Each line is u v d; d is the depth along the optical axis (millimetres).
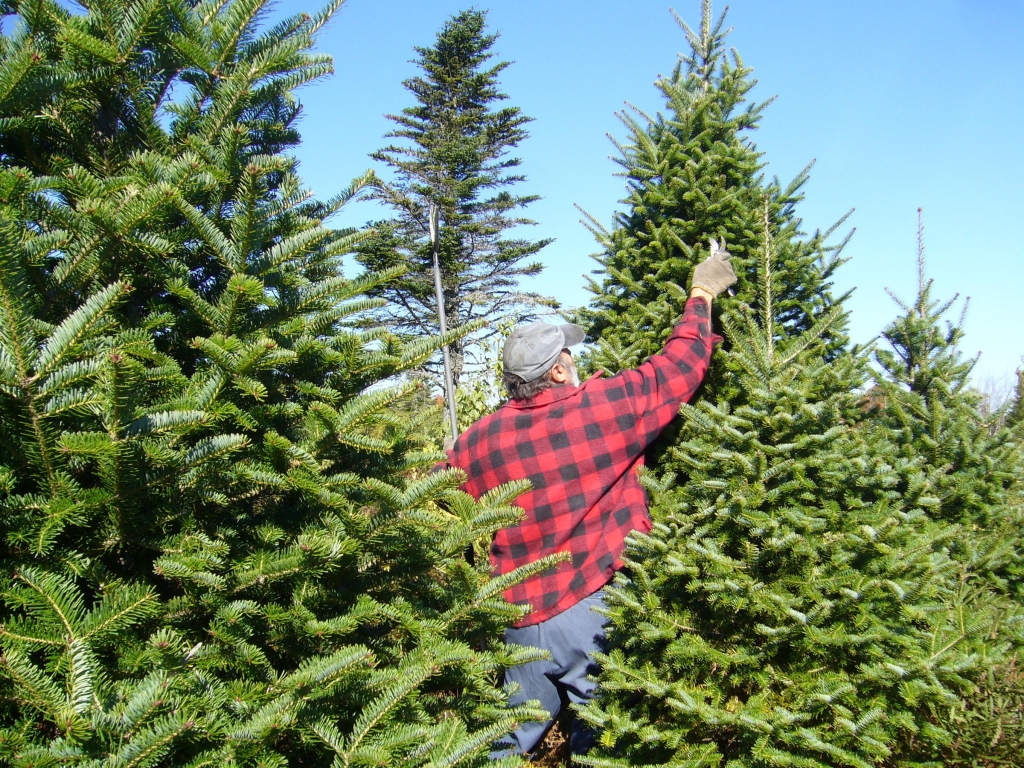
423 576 2381
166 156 2059
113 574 1823
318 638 1968
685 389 2715
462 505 2342
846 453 2438
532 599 2654
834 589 2205
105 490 1703
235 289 1891
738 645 2354
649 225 3398
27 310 1582
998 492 3260
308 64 2230
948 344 3707
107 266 1966
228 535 2002
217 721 1669
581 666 2639
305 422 2094
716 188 3311
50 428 1608
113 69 1995
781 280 3320
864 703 2127
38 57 1688
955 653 2217
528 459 2672
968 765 2256
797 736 2100
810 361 2885
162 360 1906
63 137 2074
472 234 25203
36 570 1585
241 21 2061
